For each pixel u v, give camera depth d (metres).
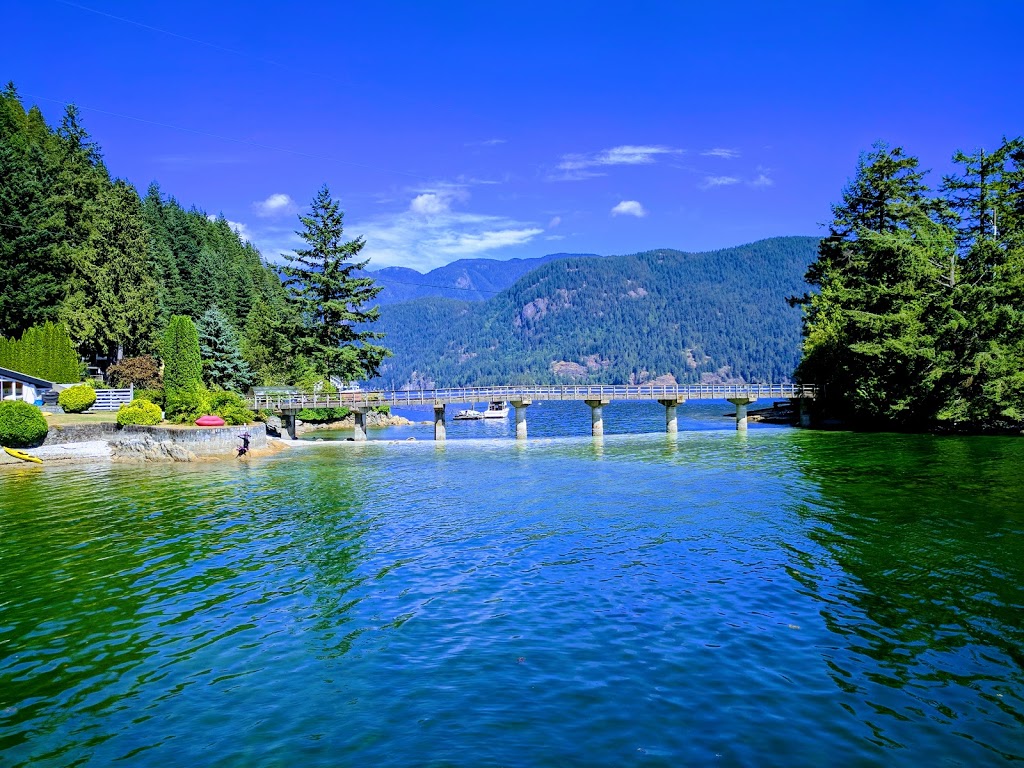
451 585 17.23
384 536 22.47
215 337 68.38
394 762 9.48
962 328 48.47
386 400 55.41
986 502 24.81
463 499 28.72
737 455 40.97
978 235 52.41
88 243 64.00
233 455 44.09
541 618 14.83
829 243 67.19
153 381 64.06
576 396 56.09
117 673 12.62
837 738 9.85
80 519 25.59
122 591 17.23
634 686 11.59
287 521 24.92
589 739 9.95
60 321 59.97
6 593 17.19
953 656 12.46
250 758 9.70
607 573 17.88
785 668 12.13
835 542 20.11
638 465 37.72
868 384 54.25
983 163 52.50
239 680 12.23
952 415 48.47
